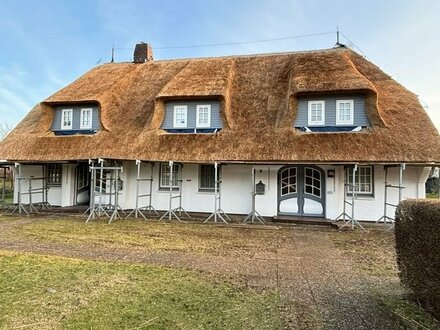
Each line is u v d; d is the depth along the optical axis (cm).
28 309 522
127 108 1898
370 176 1498
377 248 1010
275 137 1502
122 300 564
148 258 861
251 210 1591
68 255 873
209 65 1991
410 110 1513
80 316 500
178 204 1733
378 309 541
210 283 667
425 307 533
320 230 1311
